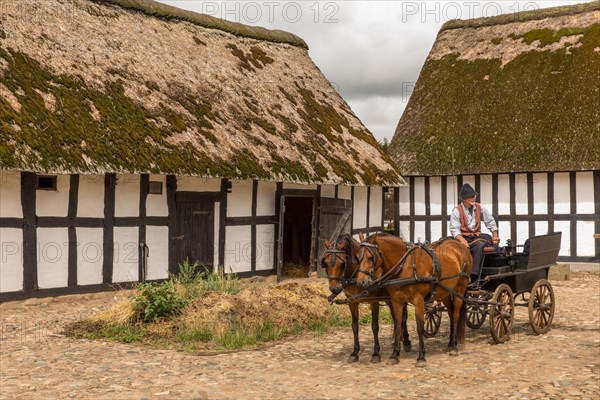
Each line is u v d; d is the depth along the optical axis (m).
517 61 21.53
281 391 6.59
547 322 9.92
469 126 20.59
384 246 7.61
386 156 19.61
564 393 6.52
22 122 11.29
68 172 11.27
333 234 17.25
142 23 16.48
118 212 13.07
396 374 7.25
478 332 9.80
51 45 13.36
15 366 7.53
